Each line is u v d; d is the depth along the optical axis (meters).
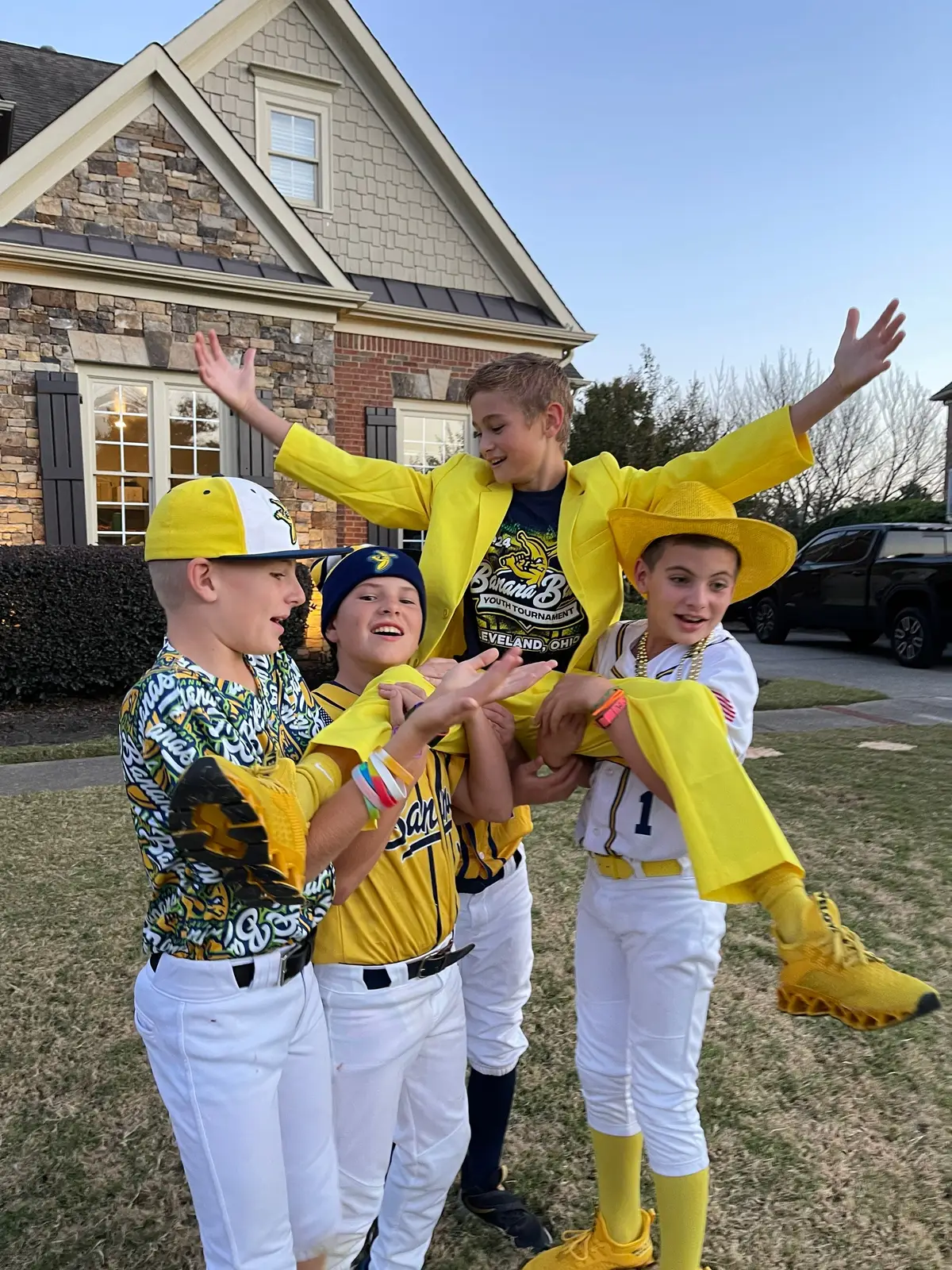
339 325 9.89
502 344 10.89
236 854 1.10
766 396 32.25
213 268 8.93
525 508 2.05
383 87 10.52
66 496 8.37
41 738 6.80
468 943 1.99
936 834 4.50
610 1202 1.85
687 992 1.67
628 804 1.69
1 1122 2.36
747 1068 2.58
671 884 1.67
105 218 8.48
